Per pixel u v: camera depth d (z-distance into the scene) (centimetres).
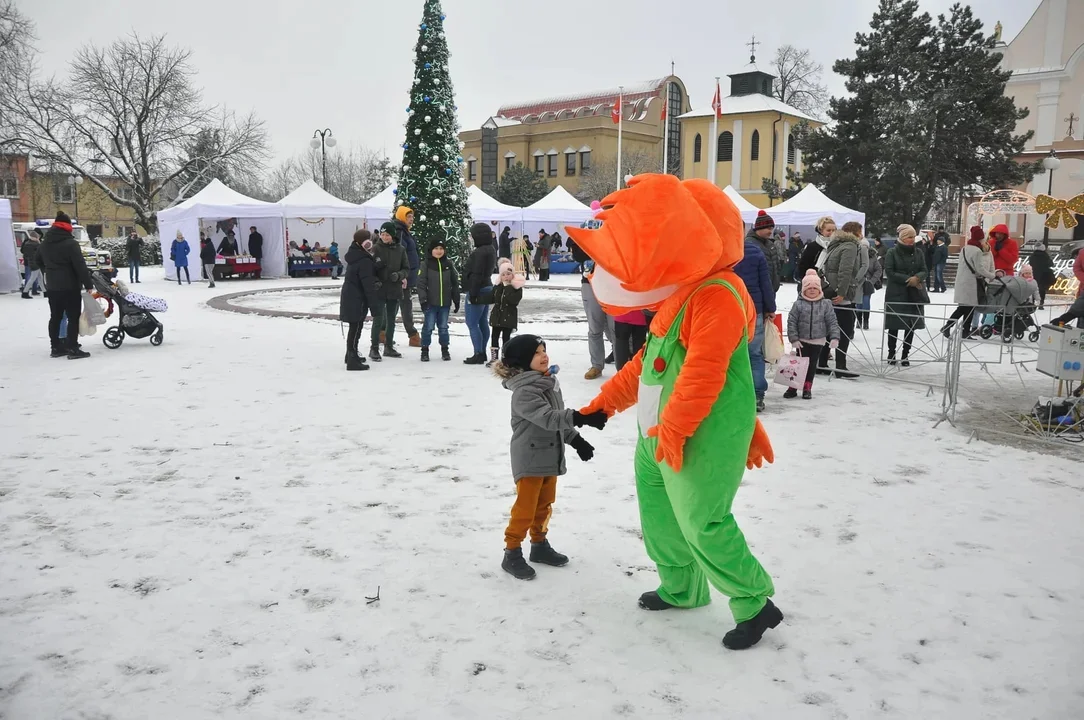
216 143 4341
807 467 568
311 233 3023
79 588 372
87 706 280
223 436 644
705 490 312
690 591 354
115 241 3659
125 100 4066
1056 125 4056
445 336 1028
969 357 1108
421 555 411
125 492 507
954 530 448
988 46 3441
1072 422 662
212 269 2334
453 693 290
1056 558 410
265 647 321
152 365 980
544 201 3034
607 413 368
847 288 948
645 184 313
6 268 2033
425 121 1902
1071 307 730
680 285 315
